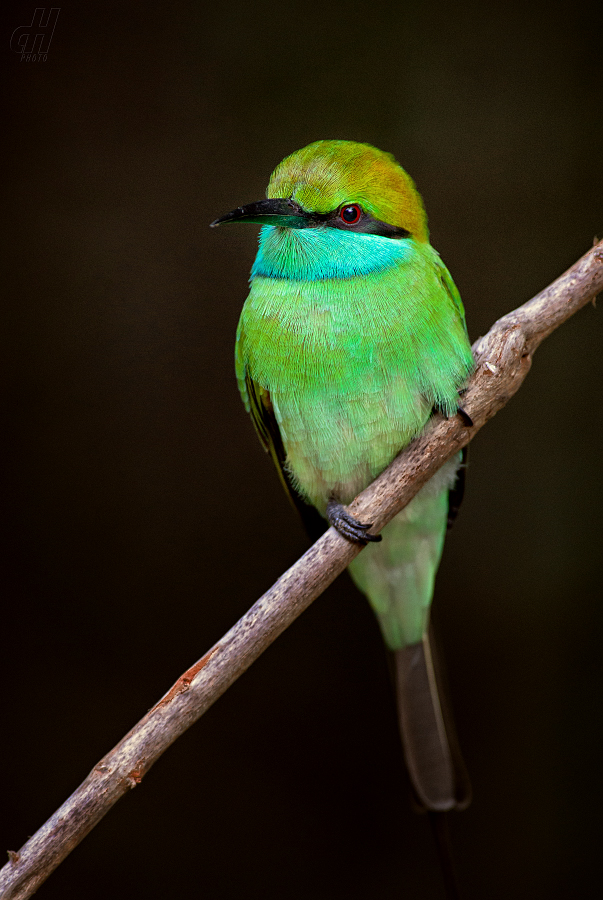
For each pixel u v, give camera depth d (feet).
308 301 6.49
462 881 6.76
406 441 6.50
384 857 6.78
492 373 6.44
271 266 6.51
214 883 6.76
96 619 6.81
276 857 6.77
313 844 6.78
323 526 6.63
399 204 6.51
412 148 6.81
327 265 6.49
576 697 6.79
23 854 6.34
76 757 6.79
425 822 6.79
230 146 6.81
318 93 6.81
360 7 6.81
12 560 6.81
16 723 6.79
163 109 6.81
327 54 6.81
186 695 6.37
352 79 6.81
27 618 6.81
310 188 6.49
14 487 6.81
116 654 6.81
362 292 6.48
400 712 6.63
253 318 6.51
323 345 6.48
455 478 6.59
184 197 6.81
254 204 6.49
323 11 6.81
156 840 6.77
